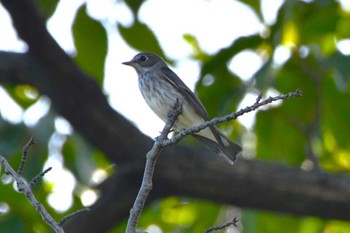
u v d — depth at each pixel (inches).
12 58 498.6
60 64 473.7
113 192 506.9
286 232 557.6
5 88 528.4
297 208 490.3
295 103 510.9
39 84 495.8
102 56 500.4
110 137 487.8
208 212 557.6
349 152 540.7
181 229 571.8
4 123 490.9
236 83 484.4
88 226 505.4
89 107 481.1
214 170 488.1
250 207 498.9
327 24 490.0
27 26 462.6
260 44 474.3
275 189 485.7
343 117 521.7
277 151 530.0
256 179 486.6
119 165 501.4
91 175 504.4
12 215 496.1
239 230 531.5
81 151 506.9
